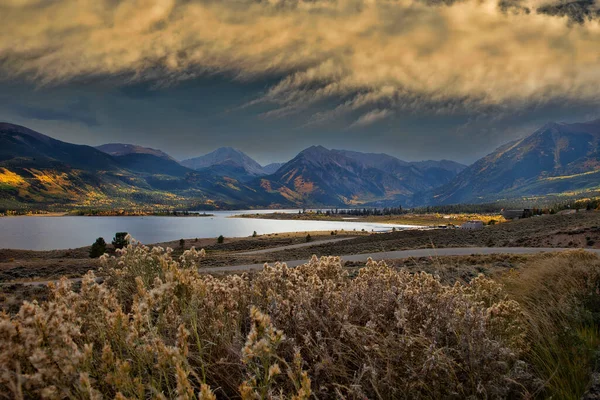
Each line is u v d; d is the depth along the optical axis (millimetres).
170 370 2584
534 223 95688
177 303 3256
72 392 1908
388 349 2828
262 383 2033
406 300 3662
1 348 1847
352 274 14312
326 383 2584
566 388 2973
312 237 128625
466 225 123562
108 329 2598
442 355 2709
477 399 2535
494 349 2846
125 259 4676
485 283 4918
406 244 67438
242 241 121062
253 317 2037
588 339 3980
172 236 172750
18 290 12391
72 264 42531
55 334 2029
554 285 6898
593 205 141125
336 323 3211
